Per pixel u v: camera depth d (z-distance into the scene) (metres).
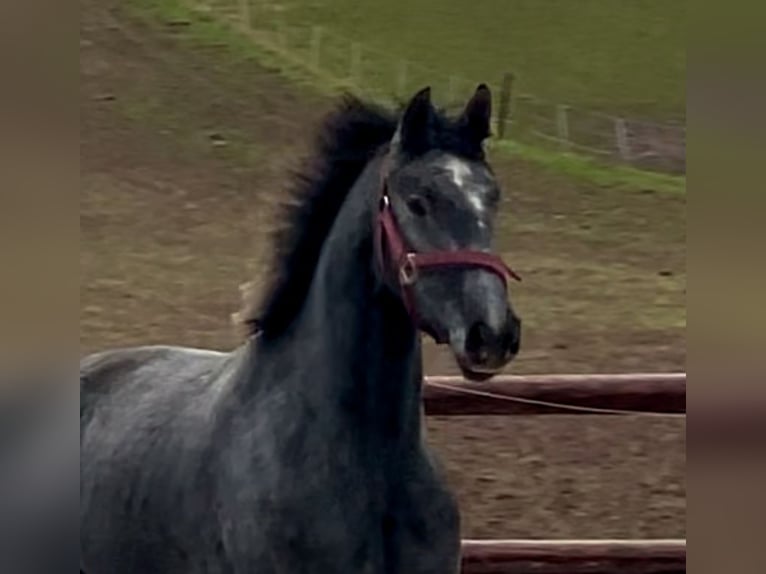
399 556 5.62
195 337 16.36
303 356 5.71
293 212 5.86
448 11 45.28
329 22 42.84
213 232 22.30
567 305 18.09
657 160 32.97
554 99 39.06
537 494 11.17
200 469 5.93
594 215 25.14
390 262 5.38
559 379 7.95
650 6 46.22
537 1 46.50
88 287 18.34
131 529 6.28
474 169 5.38
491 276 5.17
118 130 30.38
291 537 5.54
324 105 34.84
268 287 5.87
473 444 12.06
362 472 5.55
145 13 39.47
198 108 32.78
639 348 16.17
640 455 11.82
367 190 5.64
